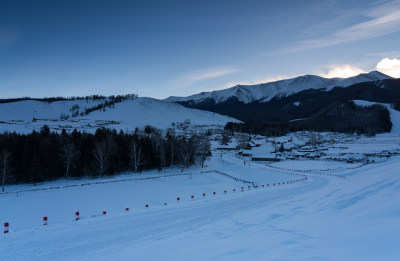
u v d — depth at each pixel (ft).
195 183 160.76
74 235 54.65
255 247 33.99
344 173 202.90
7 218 84.17
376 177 122.72
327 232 37.99
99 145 182.80
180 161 224.74
